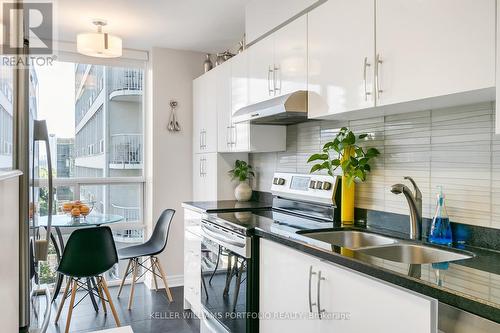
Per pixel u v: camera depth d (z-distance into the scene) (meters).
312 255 1.70
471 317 1.04
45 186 2.19
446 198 1.79
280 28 2.49
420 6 1.47
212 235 2.66
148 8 2.93
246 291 2.20
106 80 4.00
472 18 1.28
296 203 2.75
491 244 1.59
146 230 4.09
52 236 3.41
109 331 1.22
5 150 0.99
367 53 1.74
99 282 3.16
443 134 1.80
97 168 3.96
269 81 2.58
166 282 3.61
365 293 1.41
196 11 2.99
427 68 1.45
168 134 4.00
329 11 2.00
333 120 2.54
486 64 1.24
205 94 3.74
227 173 3.57
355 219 2.35
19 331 1.24
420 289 1.17
